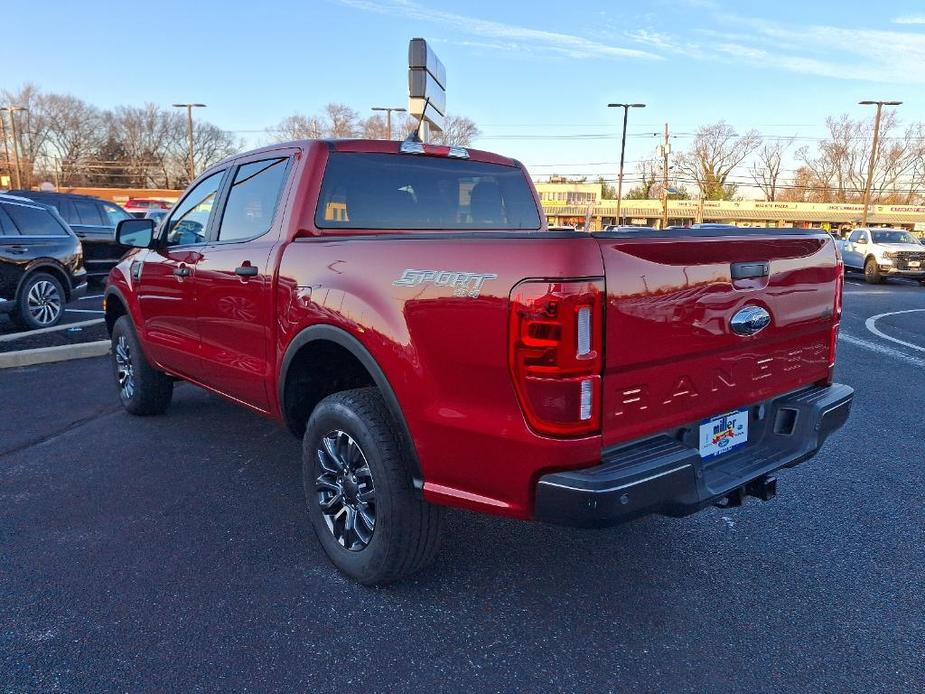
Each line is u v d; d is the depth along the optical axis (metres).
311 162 3.50
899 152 84.44
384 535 2.84
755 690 2.41
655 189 83.69
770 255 2.87
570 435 2.27
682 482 2.45
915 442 5.08
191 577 3.12
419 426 2.63
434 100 8.91
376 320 2.73
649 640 2.69
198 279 4.06
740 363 2.83
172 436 5.06
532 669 2.51
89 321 9.74
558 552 3.40
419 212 3.93
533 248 2.26
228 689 2.39
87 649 2.59
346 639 2.68
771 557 3.36
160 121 89.69
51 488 4.10
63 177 86.56
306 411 3.53
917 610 2.90
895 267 21.36
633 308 2.34
